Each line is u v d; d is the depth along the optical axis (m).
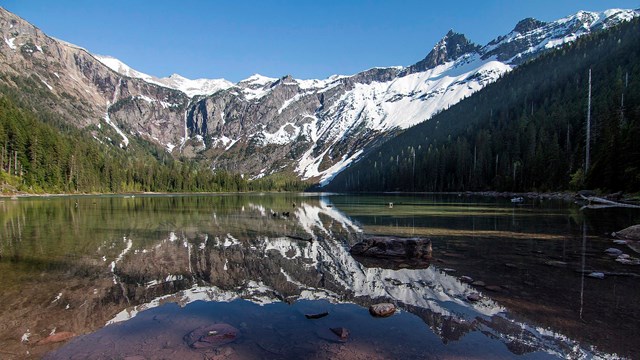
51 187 98.38
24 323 9.04
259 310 9.99
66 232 26.16
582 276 12.98
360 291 11.78
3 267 15.21
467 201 66.44
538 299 10.52
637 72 101.56
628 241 19.53
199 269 14.98
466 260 16.12
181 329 8.58
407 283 12.62
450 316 9.38
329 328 8.61
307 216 40.03
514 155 101.12
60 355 7.22
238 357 7.05
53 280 13.18
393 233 25.34
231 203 70.88
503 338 7.97
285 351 7.32
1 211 44.09
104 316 9.56
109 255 17.77
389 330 8.48
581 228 25.28
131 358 7.04
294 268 15.15
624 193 48.28
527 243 20.03
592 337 7.90
